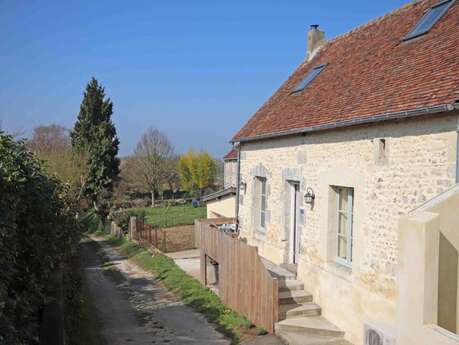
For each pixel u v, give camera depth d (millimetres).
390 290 7398
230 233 14219
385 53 10023
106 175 40094
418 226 5266
